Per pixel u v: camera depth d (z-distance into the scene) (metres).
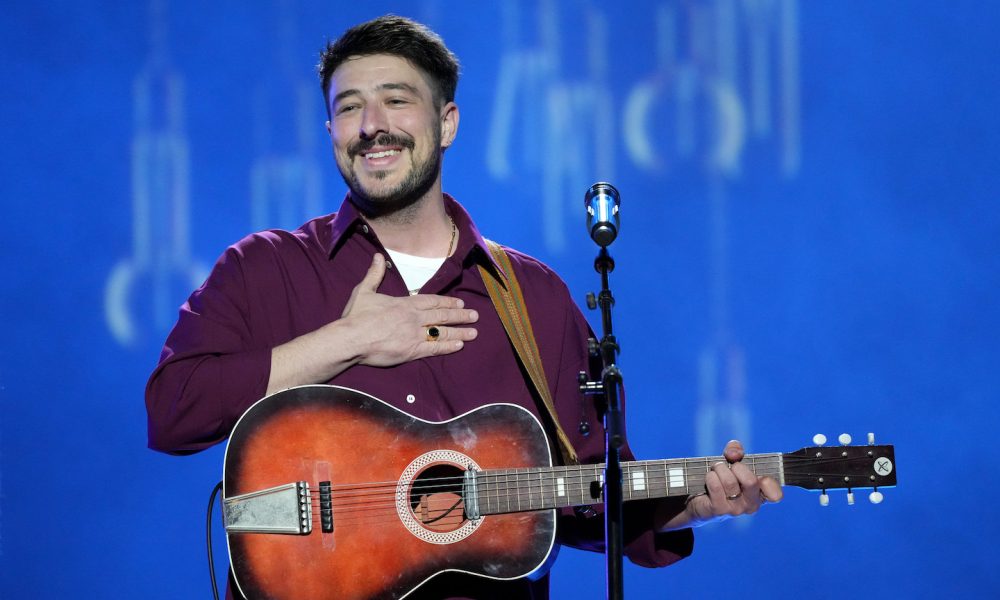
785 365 22.45
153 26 22.11
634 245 22.48
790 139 22.47
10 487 21.80
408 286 11.11
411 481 10.19
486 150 22.36
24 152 21.89
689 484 10.59
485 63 22.39
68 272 21.95
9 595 21.72
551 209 22.34
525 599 10.42
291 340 10.62
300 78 22.28
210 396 10.05
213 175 22.16
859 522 22.27
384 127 10.64
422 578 10.07
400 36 10.91
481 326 10.95
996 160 22.31
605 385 9.58
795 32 22.50
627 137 22.42
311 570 9.91
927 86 22.39
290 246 10.98
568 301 11.56
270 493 9.88
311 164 22.22
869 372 22.39
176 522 22.06
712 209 22.47
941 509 22.22
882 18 22.41
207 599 21.98
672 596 22.27
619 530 9.17
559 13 22.41
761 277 22.48
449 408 10.62
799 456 10.62
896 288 22.44
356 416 10.20
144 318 22.02
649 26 22.42
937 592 22.17
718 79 22.45
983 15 22.27
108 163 22.05
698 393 22.41
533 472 10.34
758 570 22.28
